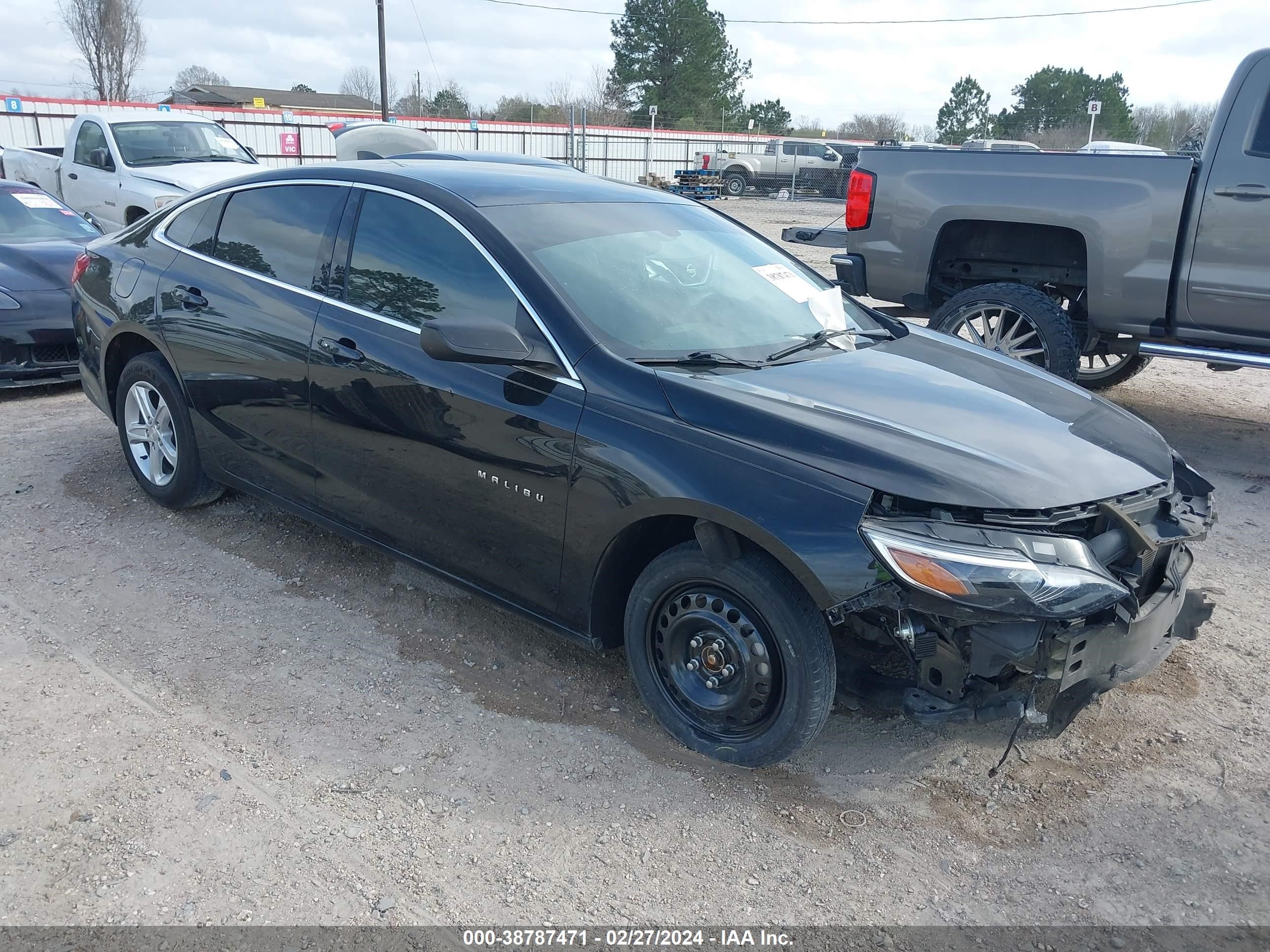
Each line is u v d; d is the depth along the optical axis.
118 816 2.71
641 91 57.47
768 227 21.38
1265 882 2.62
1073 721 3.32
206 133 12.63
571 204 3.74
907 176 6.52
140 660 3.49
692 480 2.79
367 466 3.62
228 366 4.04
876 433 2.83
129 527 4.57
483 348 2.98
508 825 2.76
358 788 2.88
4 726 3.07
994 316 6.28
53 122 27.44
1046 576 2.56
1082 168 5.92
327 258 3.78
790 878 2.61
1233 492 5.51
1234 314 5.70
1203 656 3.75
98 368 4.83
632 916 2.46
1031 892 2.58
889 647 3.04
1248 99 5.43
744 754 2.97
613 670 3.56
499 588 3.38
